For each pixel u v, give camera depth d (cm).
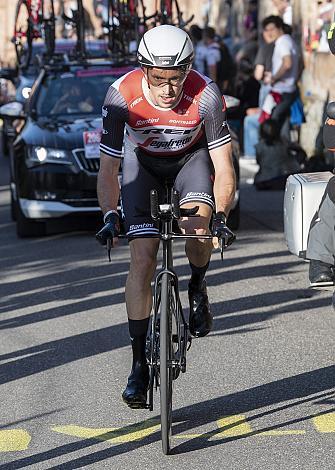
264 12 2188
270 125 1573
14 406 640
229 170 589
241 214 1360
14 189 1357
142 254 583
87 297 925
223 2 2809
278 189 1580
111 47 1518
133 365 587
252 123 1886
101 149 592
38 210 1205
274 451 545
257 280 965
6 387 678
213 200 607
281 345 750
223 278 977
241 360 716
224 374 684
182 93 585
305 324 807
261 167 1580
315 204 693
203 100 588
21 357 746
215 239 555
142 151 609
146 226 581
